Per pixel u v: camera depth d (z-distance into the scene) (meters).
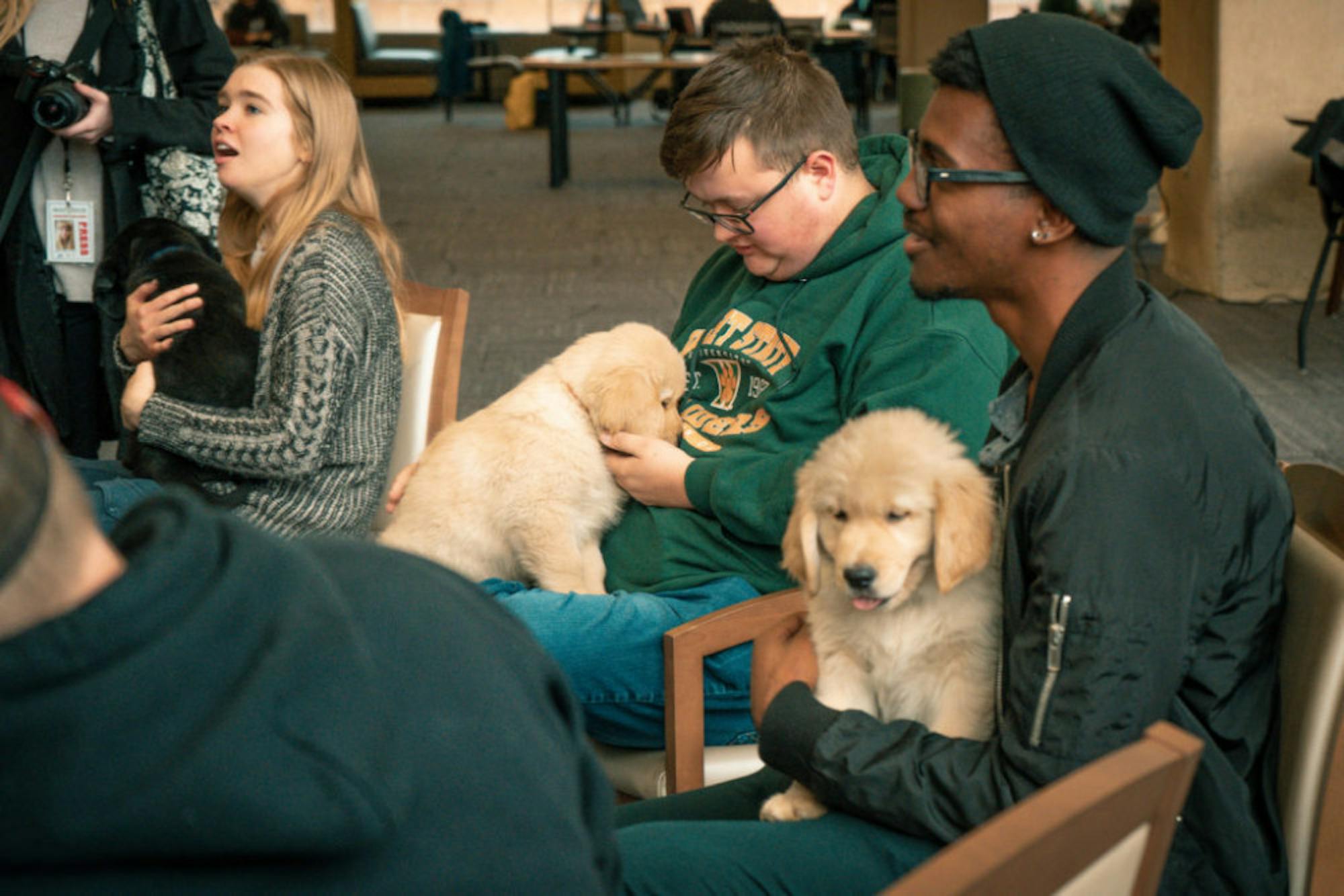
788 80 2.23
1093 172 1.30
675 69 12.83
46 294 3.32
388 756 0.74
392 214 10.06
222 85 3.42
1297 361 5.86
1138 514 1.22
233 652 0.72
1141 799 0.92
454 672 0.83
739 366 2.38
